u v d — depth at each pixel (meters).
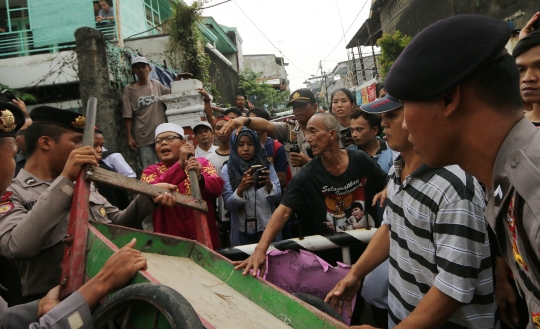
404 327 1.36
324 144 2.64
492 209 0.94
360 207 2.76
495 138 0.86
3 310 1.46
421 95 0.88
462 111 0.88
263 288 1.75
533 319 0.89
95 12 9.72
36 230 1.63
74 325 1.28
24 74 8.58
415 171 1.52
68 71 8.45
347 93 4.38
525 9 9.59
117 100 6.53
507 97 0.85
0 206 1.86
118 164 3.78
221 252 2.72
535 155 0.78
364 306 2.80
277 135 4.63
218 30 18.92
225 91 16.30
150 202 2.30
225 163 3.88
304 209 2.96
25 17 10.25
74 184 1.70
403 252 1.62
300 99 4.20
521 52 1.92
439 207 1.41
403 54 0.94
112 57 6.89
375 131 3.44
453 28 0.86
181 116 5.64
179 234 2.78
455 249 1.35
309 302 1.87
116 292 1.32
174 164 2.90
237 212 3.25
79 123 2.09
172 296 1.16
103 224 1.90
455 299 1.31
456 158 0.94
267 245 2.23
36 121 2.09
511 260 0.93
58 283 1.96
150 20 13.05
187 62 9.91
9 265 2.45
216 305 1.57
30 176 2.04
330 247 2.71
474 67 0.82
